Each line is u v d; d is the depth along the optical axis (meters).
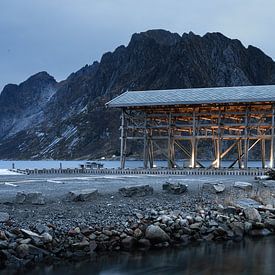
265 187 35.56
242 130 76.00
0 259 19.11
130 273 18.75
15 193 29.39
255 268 19.67
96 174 56.75
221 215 26.41
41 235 20.28
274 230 26.73
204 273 18.88
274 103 61.12
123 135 68.69
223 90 65.38
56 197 27.84
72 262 19.78
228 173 55.00
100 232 21.80
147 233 22.67
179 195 30.92
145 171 59.22
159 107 66.62
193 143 66.06
